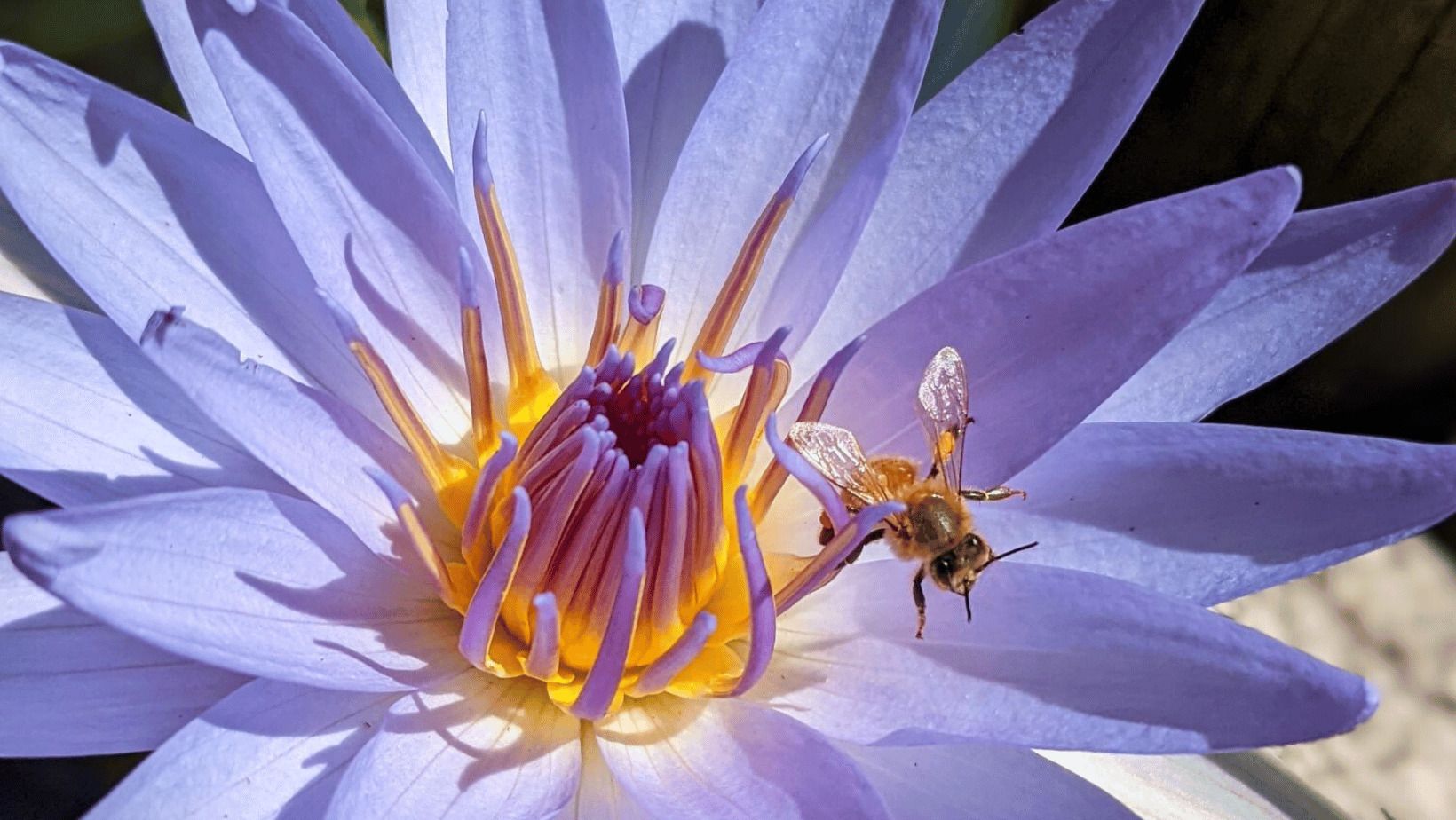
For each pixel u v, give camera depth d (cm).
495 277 18
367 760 16
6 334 17
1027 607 17
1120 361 17
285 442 17
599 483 17
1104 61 18
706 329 18
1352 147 21
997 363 18
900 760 17
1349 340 23
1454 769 22
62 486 17
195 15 17
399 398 17
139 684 17
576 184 18
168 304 17
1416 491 17
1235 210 17
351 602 17
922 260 18
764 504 18
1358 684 16
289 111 17
